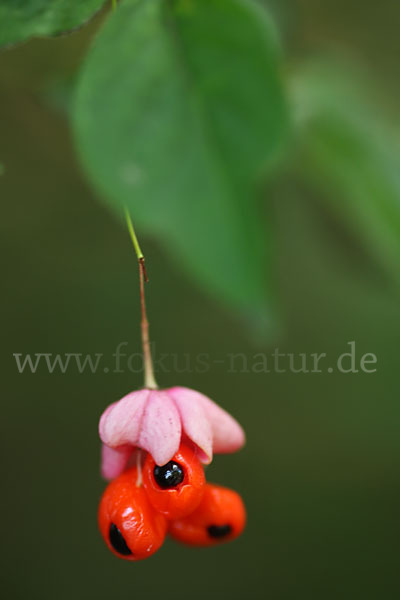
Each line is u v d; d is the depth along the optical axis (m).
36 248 0.24
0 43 0.15
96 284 0.25
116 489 0.16
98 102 0.16
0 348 0.25
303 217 0.20
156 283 0.26
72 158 0.21
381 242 0.19
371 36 0.21
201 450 0.16
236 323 0.27
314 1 0.20
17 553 0.28
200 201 0.17
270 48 0.16
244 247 0.17
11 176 0.22
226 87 0.16
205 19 0.16
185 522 0.16
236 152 0.17
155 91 0.16
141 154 0.17
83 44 0.18
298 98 0.19
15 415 0.28
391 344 0.28
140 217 0.17
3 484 0.28
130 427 0.16
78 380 0.28
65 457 0.28
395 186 0.19
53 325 0.25
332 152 0.19
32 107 0.20
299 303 0.26
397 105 0.20
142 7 0.16
